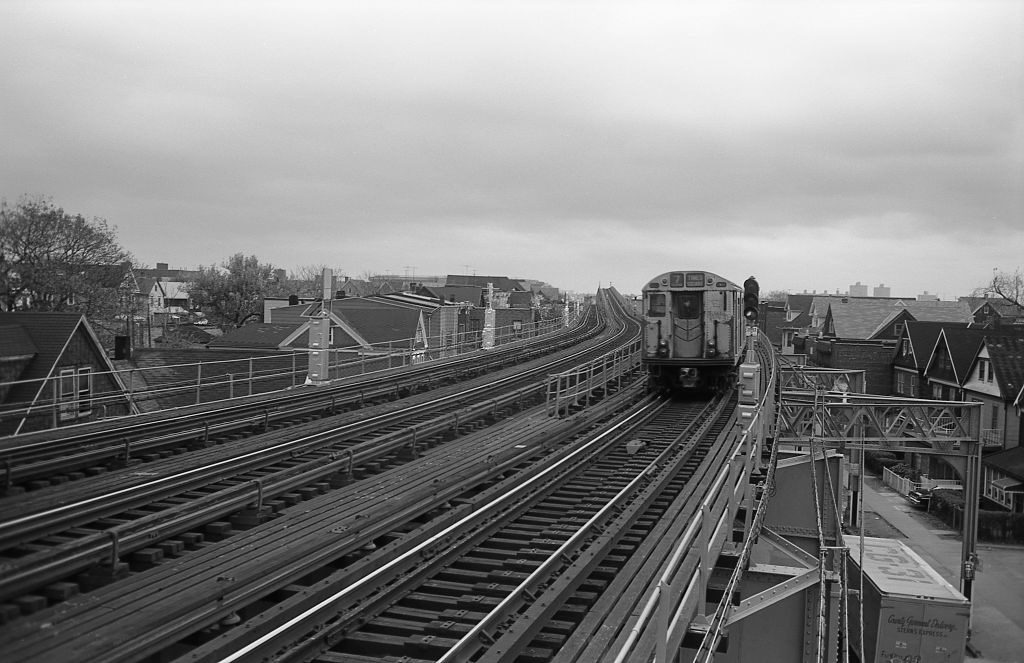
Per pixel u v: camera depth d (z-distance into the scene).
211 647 6.75
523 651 7.59
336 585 8.31
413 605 8.62
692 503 12.29
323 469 12.45
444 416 17.69
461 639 7.35
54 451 13.25
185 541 9.77
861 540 21.95
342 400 20.67
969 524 25.69
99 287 42.25
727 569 9.67
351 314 47.50
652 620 7.36
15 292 40.00
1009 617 25.42
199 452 14.39
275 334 44.78
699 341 24.91
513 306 92.00
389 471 13.59
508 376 29.58
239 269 69.19
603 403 23.31
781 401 23.20
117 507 10.68
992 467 37.25
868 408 26.38
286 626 7.11
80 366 27.73
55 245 40.66
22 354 25.36
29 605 7.46
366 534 9.87
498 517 11.50
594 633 7.76
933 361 48.78
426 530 10.19
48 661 6.24
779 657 12.41
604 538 10.48
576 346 45.75
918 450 25.81
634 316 66.50
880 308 67.06
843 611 14.85
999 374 39.72
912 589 20.58
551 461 14.49
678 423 21.09
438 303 60.56
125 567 8.58
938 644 20.09
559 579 9.02
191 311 70.62
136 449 14.02
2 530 8.95
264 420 17.36
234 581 7.86
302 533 9.71
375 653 7.51
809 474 21.16
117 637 6.62
